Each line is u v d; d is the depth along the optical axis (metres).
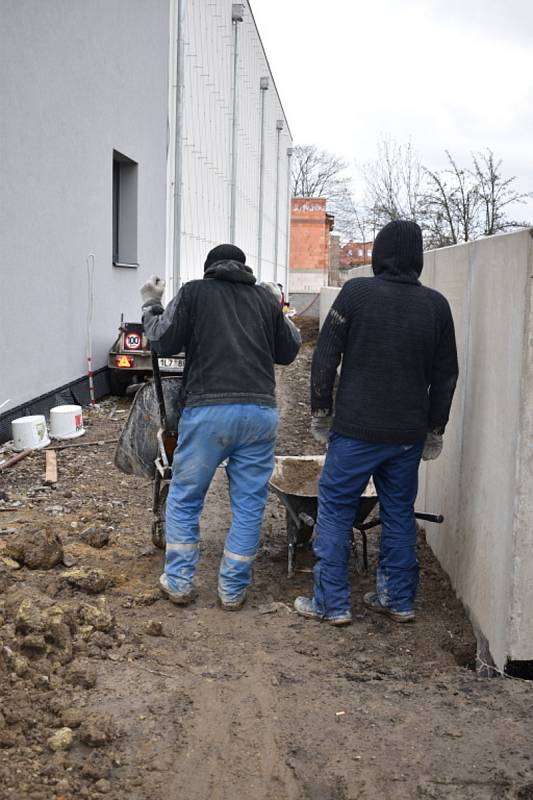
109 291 12.43
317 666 3.88
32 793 2.72
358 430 4.21
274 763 3.01
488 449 4.17
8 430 8.64
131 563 5.18
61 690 3.40
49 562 4.78
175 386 5.00
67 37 10.12
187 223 15.89
